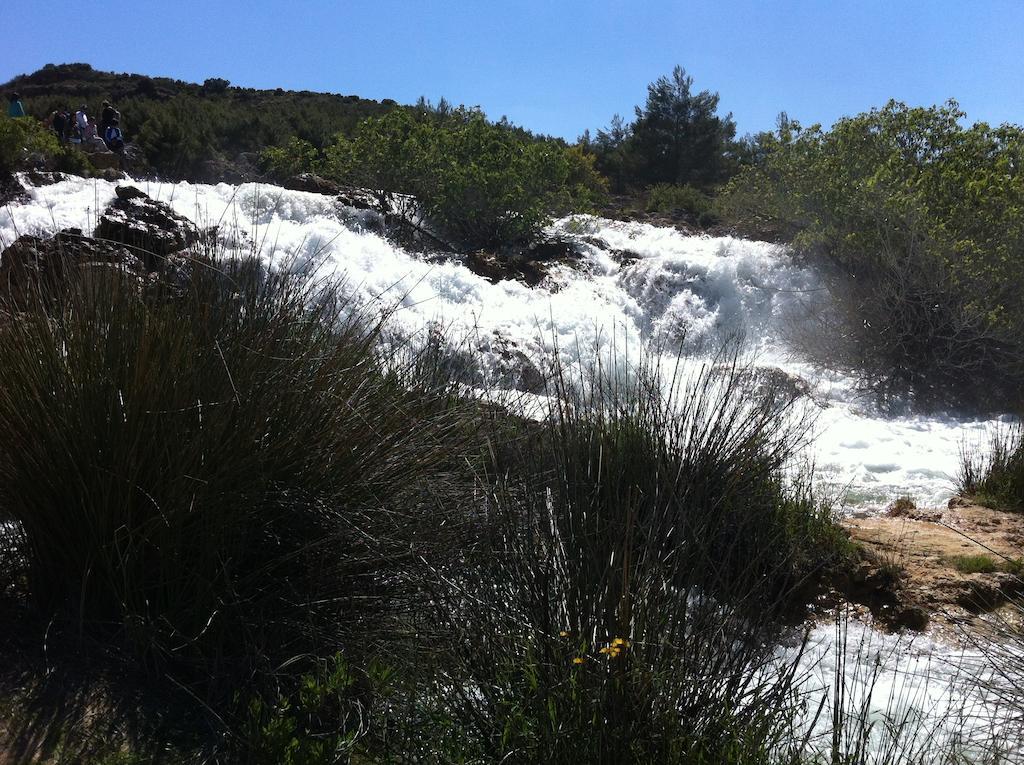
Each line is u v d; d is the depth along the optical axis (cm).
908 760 304
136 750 271
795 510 517
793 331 1383
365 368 380
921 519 634
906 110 1578
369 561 338
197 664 305
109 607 316
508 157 1656
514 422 423
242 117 3175
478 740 282
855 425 984
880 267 1347
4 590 328
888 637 461
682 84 3697
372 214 1554
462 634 306
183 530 316
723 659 294
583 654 272
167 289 356
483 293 1337
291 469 334
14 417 316
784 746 293
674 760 259
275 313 362
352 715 297
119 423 315
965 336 1216
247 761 273
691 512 355
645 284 1507
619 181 3656
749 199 1858
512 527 324
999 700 350
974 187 1357
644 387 469
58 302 343
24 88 4662
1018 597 495
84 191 1368
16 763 256
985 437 970
